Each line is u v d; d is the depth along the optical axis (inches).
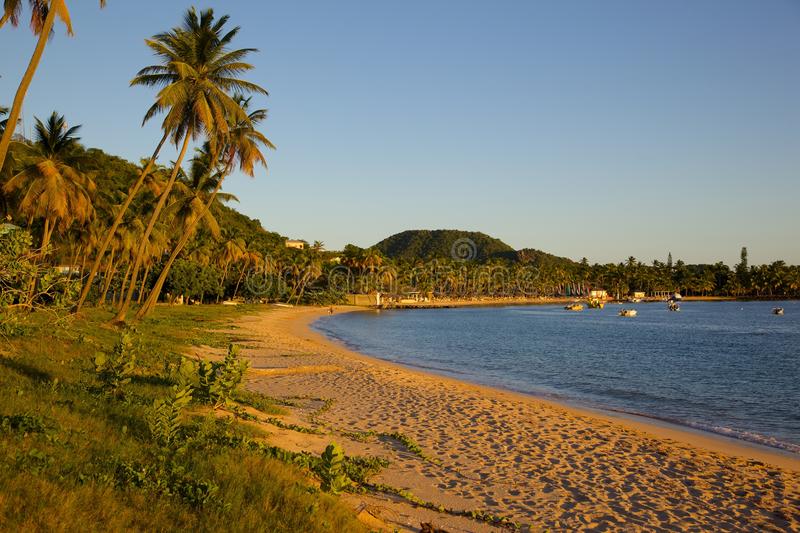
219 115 1190.9
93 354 703.7
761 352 1920.5
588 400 994.1
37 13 726.5
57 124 1268.5
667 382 1227.2
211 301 4084.6
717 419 842.8
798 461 596.4
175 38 1191.6
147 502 262.2
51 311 565.9
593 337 2615.7
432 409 756.0
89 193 1413.6
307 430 556.7
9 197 1255.5
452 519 362.9
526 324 3757.4
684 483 484.7
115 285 2413.9
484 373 1358.3
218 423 470.0
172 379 614.5
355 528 295.4
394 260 7485.2
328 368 1109.7
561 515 391.2
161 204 1258.0
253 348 1393.9
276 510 283.4
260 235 5905.5
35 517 217.5
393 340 2359.7
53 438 318.0
